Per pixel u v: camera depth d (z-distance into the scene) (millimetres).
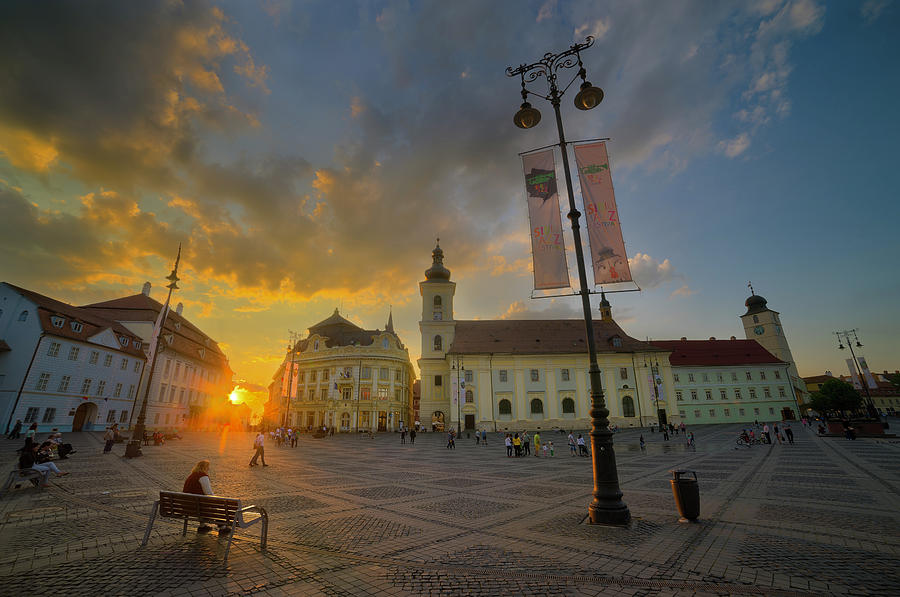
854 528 7438
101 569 5320
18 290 35812
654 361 59156
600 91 10383
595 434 8555
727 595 4621
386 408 62750
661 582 5020
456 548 6469
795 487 11984
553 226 10320
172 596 4500
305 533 7262
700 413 70188
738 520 8156
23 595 4457
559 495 11477
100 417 41594
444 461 22234
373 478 15023
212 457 21594
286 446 33469
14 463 15875
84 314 42281
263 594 4617
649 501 10328
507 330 66000
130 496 10250
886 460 18078
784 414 69875
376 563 5738
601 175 10406
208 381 67000
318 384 66062
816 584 4898
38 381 34469
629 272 9508
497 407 57344
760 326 84438
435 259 73188
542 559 5938
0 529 7207
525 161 11039
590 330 9227
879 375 104188
